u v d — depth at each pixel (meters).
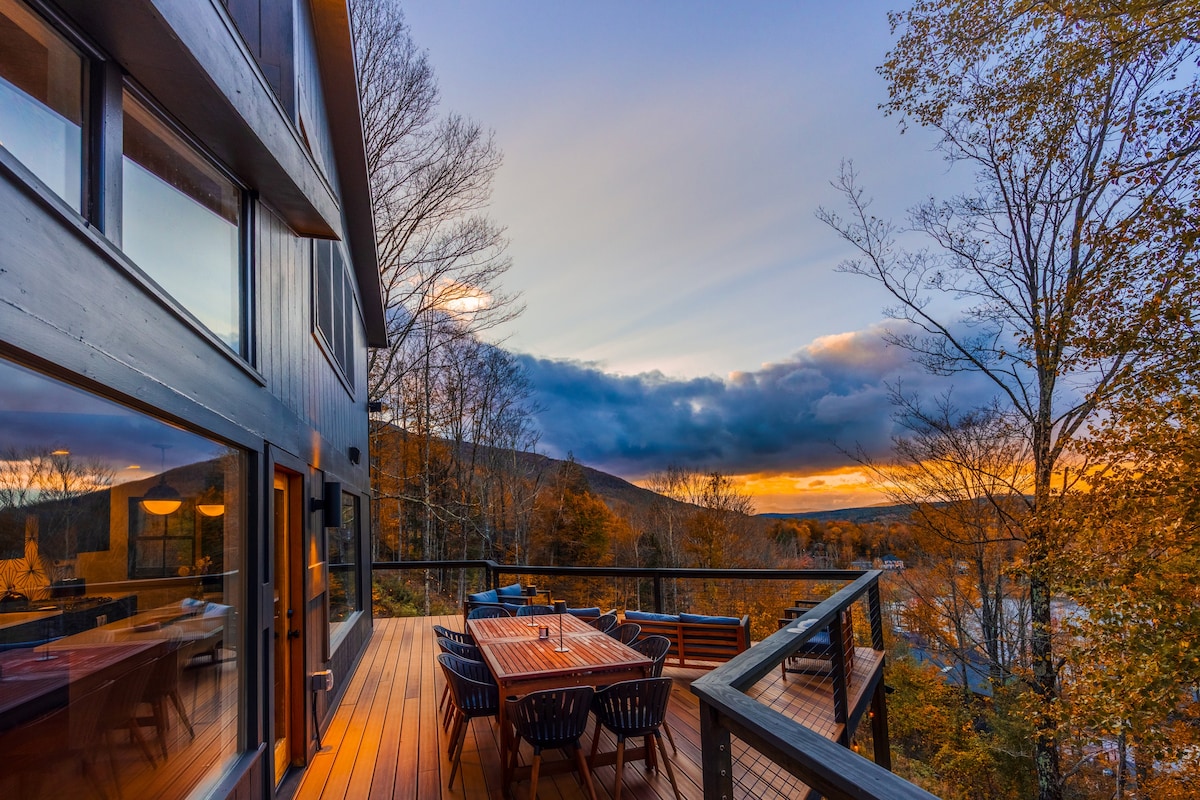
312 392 4.46
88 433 1.61
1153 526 7.12
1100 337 7.69
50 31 1.63
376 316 8.71
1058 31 7.92
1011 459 10.50
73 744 1.55
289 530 3.83
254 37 3.52
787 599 18.41
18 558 1.36
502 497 22.14
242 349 2.92
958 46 8.76
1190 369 6.85
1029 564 8.97
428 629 8.42
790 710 4.46
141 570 1.89
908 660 14.45
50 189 1.52
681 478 25.77
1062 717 8.30
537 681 3.55
